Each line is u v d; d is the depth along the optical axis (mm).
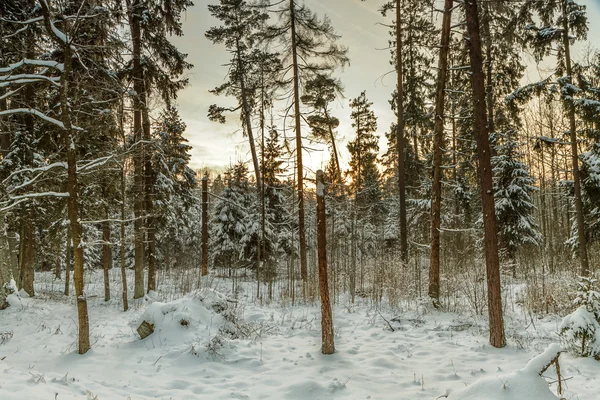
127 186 14312
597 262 15141
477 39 8078
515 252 18484
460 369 6398
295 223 20641
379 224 30562
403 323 9789
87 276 23250
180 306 8945
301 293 14734
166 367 6824
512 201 17984
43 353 7590
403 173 15867
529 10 11391
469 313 10508
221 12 20688
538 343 7520
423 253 18469
